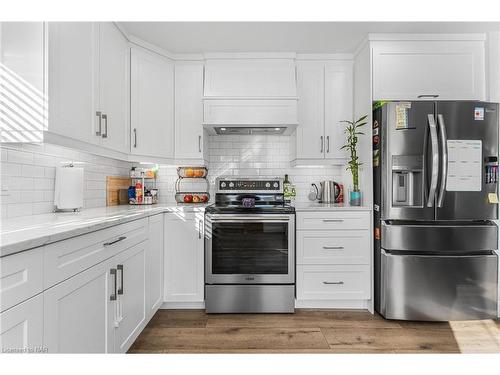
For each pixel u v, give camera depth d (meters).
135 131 2.64
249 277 2.60
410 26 2.51
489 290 2.43
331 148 3.01
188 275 2.63
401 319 2.46
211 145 3.34
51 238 1.08
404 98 2.63
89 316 1.37
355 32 2.61
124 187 3.07
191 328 2.32
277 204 3.06
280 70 2.96
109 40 2.21
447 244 2.42
